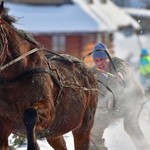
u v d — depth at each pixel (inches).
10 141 576.4
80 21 2354.8
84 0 2709.2
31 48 405.1
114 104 535.2
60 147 468.1
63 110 426.3
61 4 2411.4
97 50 563.8
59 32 2263.8
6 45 391.2
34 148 374.9
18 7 2278.5
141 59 1327.5
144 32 3814.0
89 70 476.7
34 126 376.8
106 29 2432.3
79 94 444.8
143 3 4261.8
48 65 411.8
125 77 566.9
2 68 388.8
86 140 475.8
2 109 397.1
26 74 394.3
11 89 392.8
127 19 2807.6
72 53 2319.1
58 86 415.8
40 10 2322.8
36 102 392.5
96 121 546.6
